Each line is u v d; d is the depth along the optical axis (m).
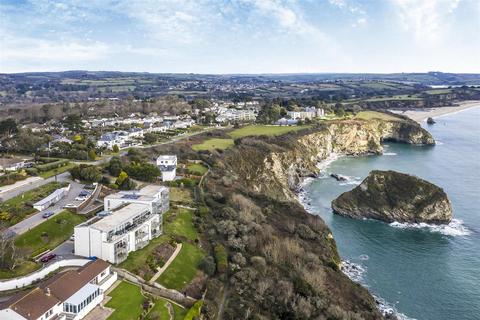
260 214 106.88
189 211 103.06
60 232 83.12
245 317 65.44
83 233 72.75
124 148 167.62
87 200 99.31
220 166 145.75
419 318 80.62
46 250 76.25
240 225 96.19
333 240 108.25
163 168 128.25
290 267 84.38
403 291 89.69
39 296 55.53
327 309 72.44
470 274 97.06
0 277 63.59
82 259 70.81
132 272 70.94
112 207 89.25
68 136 176.88
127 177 114.00
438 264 101.75
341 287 82.38
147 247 80.56
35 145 147.25
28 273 65.94
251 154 168.38
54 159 134.50
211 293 70.69
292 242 91.75
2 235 73.25
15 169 120.19
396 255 106.62
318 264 87.31
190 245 85.62
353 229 124.25
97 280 64.69
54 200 96.69
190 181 122.19
